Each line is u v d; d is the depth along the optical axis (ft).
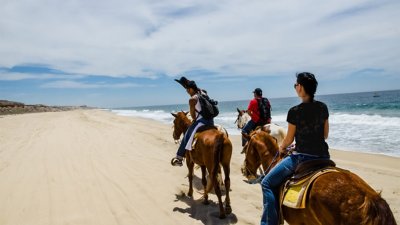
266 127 25.29
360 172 32.99
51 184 28.55
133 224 20.36
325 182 10.33
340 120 87.71
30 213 22.04
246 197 25.53
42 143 51.39
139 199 25.03
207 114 22.90
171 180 30.58
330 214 9.75
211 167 20.63
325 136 12.11
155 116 172.65
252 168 20.76
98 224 20.34
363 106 162.91
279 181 12.93
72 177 30.86
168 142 53.98
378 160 38.78
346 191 9.68
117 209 22.88
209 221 20.80
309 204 10.55
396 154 42.24
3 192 26.25
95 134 64.85
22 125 88.22
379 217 8.83
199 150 21.95
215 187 20.56
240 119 34.96
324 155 11.80
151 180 30.37
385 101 215.31
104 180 30.01
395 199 24.17
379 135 58.39
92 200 24.66
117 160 38.91
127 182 29.50
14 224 20.31
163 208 23.17
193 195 26.22
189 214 22.06
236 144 53.83
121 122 103.50
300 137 12.02
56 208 22.97
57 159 38.81
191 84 23.38
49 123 96.58
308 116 11.84
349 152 44.73
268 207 12.95
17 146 48.26
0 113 191.62
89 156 40.93
